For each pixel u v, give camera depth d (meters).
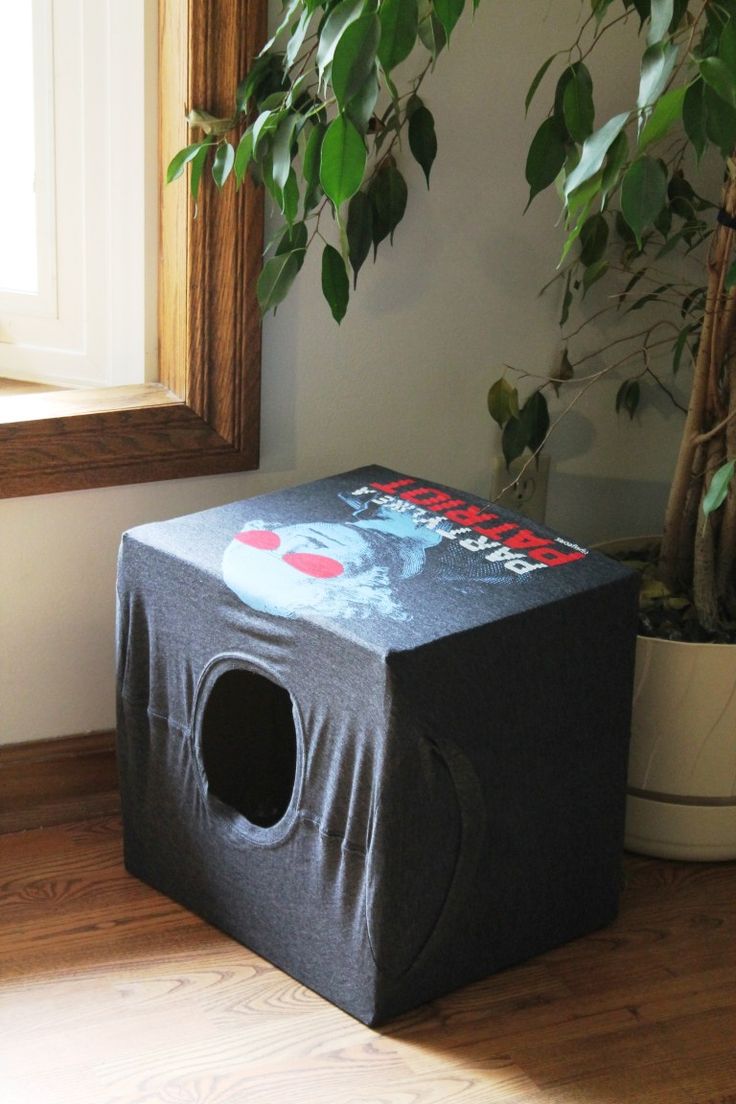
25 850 1.54
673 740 1.46
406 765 1.17
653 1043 1.29
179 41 1.40
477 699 1.21
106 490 1.52
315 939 1.29
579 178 1.00
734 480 1.48
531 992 1.34
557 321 1.69
